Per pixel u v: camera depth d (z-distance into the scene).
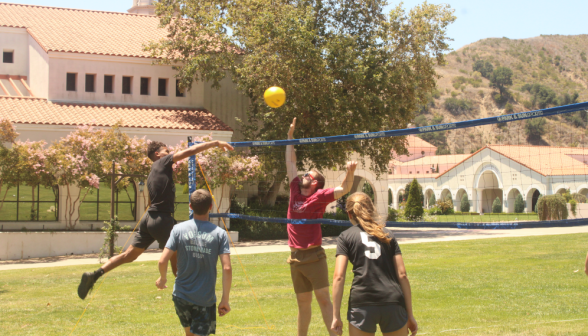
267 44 23.28
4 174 19.31
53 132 23.38
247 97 30.84
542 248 17.69
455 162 53.31
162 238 6.10
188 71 25.20
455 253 16.88
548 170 42.34
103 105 27.08
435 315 7.72
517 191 46.00
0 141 19.48
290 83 23.25
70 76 27.27
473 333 6.59
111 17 34.25
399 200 55.41
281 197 30.61
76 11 34.28
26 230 22.25
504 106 184.25
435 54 27.81
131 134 24.47
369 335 4.38
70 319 8.02
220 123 26.56
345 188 6.12
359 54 25.41
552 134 137.88
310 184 6.43
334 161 25.09
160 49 26.38
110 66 27.72
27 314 8.47
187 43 25.94
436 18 27.11
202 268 4.88
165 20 26.33
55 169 20.06
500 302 8.63
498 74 192.50
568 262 13.69
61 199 23.20
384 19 27.45
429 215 42.41
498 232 28.28
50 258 20.00
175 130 25.02
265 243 23.83
